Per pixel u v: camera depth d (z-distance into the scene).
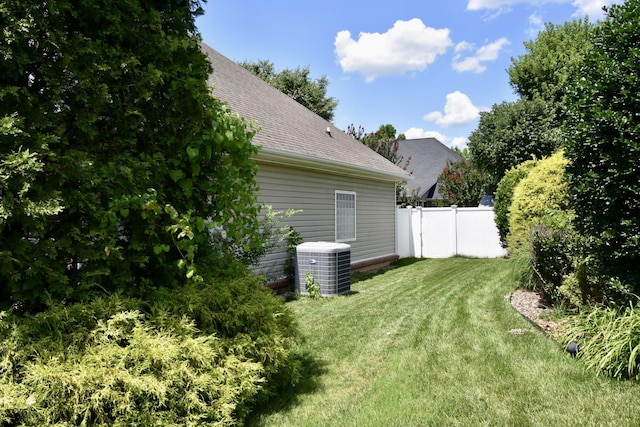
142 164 2.76
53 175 2.48
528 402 3.05
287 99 13.42
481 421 2.81
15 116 2.31
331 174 10.22
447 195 22.20
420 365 3.91
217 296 3.11
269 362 3.19
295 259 8.11
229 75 10.45
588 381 3.36
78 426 2.19
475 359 3.99
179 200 3.16
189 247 2.90
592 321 4.07
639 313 3.61
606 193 3.97
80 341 2.41
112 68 2.66
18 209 2.19
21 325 2.30
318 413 3.04
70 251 2.53
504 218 12.70
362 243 11.88
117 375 2.26
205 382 2.54
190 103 3.10
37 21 2.31
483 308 6.18
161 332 2.68
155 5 3.13
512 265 10.09
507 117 18.02
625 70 3.92
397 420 2.88
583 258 4.84
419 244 15.97
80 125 2.55
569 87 4.54
